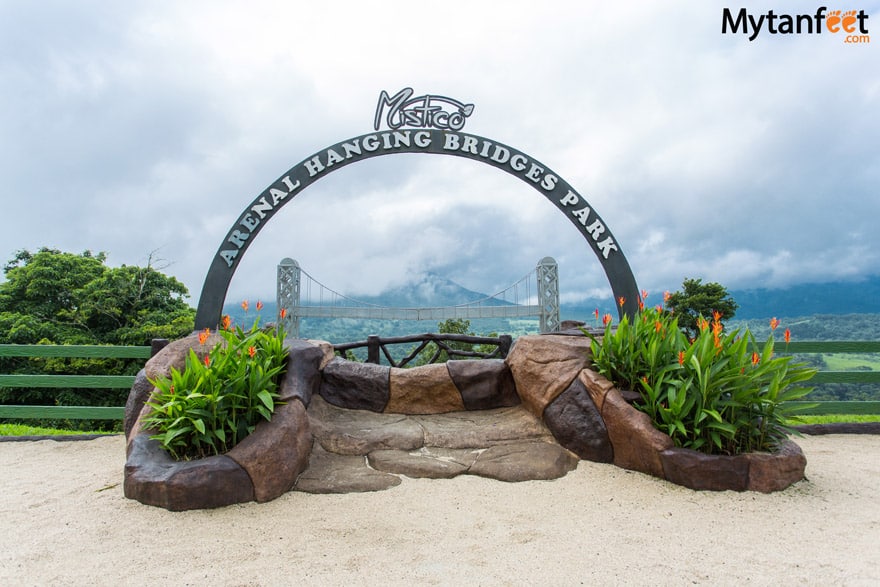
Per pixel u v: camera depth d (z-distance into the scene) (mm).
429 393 5484
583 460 4480
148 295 18797
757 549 2984
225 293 8117
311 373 5281
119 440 6328
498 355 7980
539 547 3055
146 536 3270
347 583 2701
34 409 6984
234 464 3756
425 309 16969
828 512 3506
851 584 2574
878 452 5176
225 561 2955
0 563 2920
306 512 3625
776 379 3932
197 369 4137
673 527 3303
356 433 4859
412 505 3723
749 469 3854
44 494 4102
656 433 4102
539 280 14305
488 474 4203
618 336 4695
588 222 8555
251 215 8258
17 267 18750
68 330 16969
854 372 6617
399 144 8625
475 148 8734
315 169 8438
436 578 2729
